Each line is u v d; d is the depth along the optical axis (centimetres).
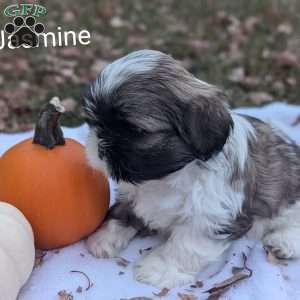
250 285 62
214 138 55
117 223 66
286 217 68
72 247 65
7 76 113
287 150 67
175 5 158
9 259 55
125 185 60
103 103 52
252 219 65
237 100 110
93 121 53
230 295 60
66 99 105
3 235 56
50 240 63
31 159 60
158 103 52
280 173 65
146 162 53
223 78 118
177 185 58
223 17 149
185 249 62
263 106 103
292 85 117
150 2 158
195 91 55
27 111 102
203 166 58
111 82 52
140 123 52
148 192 60
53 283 61
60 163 60
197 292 61
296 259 66
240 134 61
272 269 64
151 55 55
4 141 82
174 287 61
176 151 54
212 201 59
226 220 60
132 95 51
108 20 143
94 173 62
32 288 60
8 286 54
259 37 140
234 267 64
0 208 58
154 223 64
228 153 59
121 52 128
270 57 128
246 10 156
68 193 60
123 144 52
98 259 64
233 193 60
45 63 119
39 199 59
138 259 65
